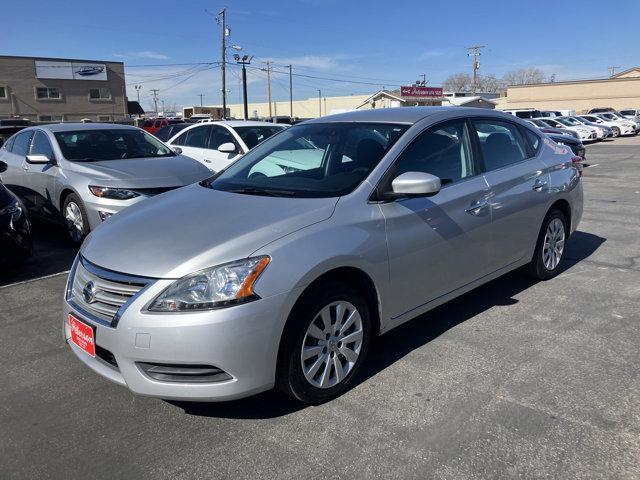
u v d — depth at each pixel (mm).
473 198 3982
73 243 6840
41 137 7566
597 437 2783
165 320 2693
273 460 2689
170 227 3176
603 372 3443
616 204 9414
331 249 3027
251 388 2818
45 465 2703
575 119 31734
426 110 4188
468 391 3256
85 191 6352
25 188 7703
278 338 2852
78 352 3143
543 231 4922
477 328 4156
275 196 3469
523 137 4836
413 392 3266
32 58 51906
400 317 3572
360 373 3514
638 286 5035
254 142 9227
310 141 4059
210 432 2936
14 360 3844
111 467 2676
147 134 8023
